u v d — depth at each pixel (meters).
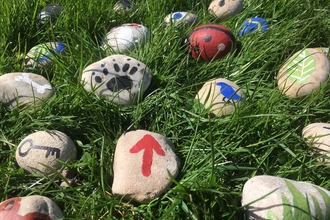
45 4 0.47
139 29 0.42
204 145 0.31
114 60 0.35
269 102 0.34
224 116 0.33
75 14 0.44
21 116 0.32
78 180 0.29
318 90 0.35
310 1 0.50
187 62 0.40
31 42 0.44
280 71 0.38
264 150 0.31
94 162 0.29
